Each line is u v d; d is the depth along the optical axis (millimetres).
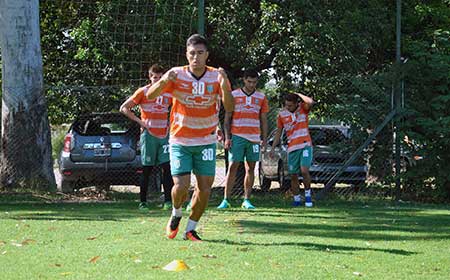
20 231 8312
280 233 8367
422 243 7809
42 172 13555
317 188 14555
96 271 5641
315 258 6430
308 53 14531
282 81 15305
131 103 11047
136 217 10055
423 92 13672
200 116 7297
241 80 15391
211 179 7414
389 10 15609
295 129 12367
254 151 11414
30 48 13477
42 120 13602
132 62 14484
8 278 5414
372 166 13750
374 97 13609
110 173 13812
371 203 12961
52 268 5781
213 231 8398
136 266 5844
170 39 14336
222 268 5812
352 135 13641
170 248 6742
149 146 11148
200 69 7242
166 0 14273
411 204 12883
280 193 14539
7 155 13414
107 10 14430
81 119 14109
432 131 13297
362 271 5945
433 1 16422
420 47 13688
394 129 13617
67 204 12328
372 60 15680
